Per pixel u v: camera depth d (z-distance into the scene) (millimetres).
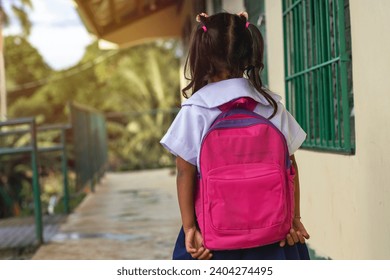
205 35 1991
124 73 22484
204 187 1837
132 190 10508
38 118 25719
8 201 10422
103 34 11594
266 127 1853
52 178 14789
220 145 1830
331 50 3260
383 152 2582
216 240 1838
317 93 3541
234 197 1817
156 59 21891
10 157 10492
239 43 1976
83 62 29156
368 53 2717
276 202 1827
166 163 16984
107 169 15680
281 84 4250
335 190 3266
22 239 5789
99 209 7980
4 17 25703
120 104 22516
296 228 2010
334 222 3303
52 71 32156
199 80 2016
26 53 31891
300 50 3824
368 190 2775
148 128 18672
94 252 5055
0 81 25562
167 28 11930
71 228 6375
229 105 1899
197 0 8492
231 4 6078
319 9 3398
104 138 14711
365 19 2740
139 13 11539
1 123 5496
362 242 2883
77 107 8234
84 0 8625
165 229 6121
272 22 4445
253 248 1904
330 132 3361
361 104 2834
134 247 5242
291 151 2029
